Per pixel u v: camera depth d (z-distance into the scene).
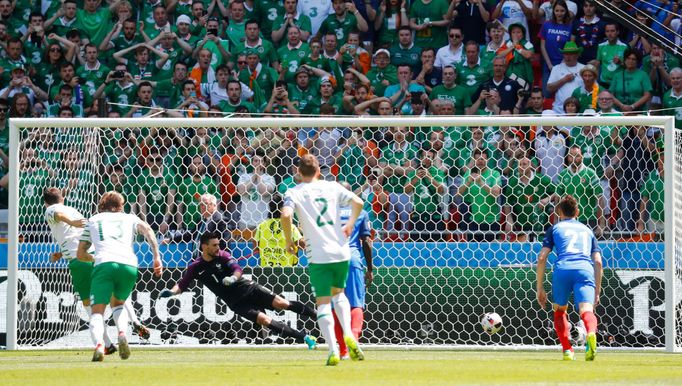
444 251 41.84
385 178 47.22
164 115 60.72
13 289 40.66
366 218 32.81
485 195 46.59
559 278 30.84
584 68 58.50
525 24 61.81
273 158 48.16
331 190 27.47
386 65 61.34
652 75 59.16
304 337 39.34
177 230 44.88
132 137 46.75
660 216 44.91
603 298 41.16
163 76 63.22
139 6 65.31
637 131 47.47
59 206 34.47
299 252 42.19
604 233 44.88
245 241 42.75
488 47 60.53
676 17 60.97
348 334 28.56
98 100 60.03
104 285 29.69
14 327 40.56
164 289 42.03
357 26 62.66
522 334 41.31
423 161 47.62
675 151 41.62
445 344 41.53
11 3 65.69
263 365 28.14
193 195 45.94
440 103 58.72
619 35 60.06
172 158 46.38
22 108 60.66
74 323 41.94
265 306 40.31
